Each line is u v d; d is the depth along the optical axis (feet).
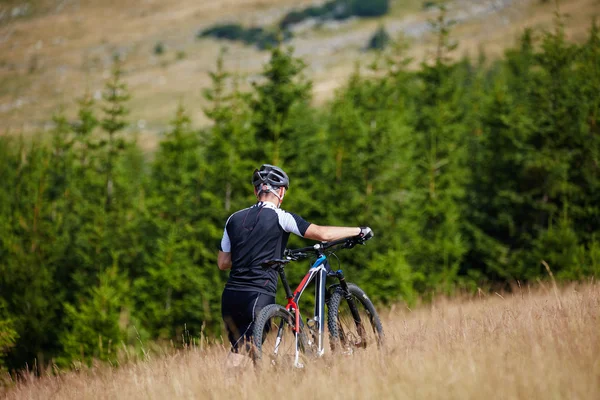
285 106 97.19
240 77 104.47
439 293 89.97
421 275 91.04
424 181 105.40
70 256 104.47
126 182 118.01
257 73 99.66
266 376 15.55
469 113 131.23
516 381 12.98
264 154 94.89
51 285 97.86
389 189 98.68
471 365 14.32
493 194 105.60
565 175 97.76
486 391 12.77
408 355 16.58
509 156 103.19
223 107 104.88
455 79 126.82
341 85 124.06
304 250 17.95
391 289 85.87
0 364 77.77
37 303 91.61
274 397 14.46
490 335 18.31
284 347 17.19
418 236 98.12
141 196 115.85
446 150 106.93
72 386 23.80
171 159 108.88
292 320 17.48
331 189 98.78
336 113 114.11
